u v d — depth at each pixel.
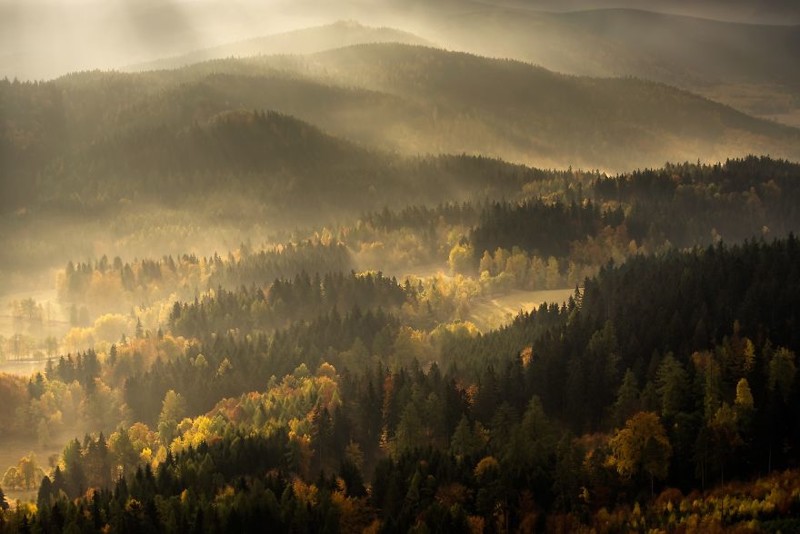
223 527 180.00
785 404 188.62
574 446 190.00
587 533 169.88
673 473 186.50
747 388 189.25
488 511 181.62
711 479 184.50
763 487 176.62
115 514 189.12
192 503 189.62
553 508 182.50
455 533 174.25
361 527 185.25
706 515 168.00
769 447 185.25
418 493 184.88
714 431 184.00
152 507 189.50
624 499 183.00
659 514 172.25
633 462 183.38
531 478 185.75
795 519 164.50
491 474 186.12
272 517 181.88
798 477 178.00
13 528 190.88
